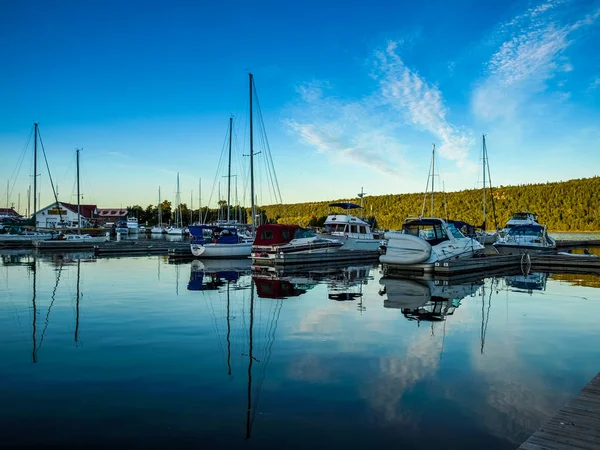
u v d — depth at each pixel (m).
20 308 12.65
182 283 18.25
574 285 18.05
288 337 9.44
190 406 5.95
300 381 6.86
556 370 7.41
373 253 29.89
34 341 9.12
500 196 106.75
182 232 73.19
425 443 5.00
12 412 5.73
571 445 4.36
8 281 18.53
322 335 9.62
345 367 7.50
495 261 23.92
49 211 79.00
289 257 25.78
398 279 19.95
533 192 105.06
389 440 5.07
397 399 6.18
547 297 14.89
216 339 9.29
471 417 5.64
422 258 20.95
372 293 15.68
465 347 8.71
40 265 25.80
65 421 5.50
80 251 38.41
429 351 8.43
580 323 10.90
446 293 15.73
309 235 28.48
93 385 6.67
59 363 7.69
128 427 5.35
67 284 17.73
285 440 5.07
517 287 17.42
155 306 13.01
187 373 7.20
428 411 5.80
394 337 9.45
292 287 17.17
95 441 5.02
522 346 8.81
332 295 15.18
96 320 11.11
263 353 8.28
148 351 8.41
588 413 5.11
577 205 95.75
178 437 5.12
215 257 30.75
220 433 5.22
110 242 42.22
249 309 12.55
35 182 45.81
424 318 11.38
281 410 5.83
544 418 5.62
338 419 5.59
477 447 4.91
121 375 7.10
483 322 10.95
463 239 24.02
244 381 6.85
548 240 36.91
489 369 7.43
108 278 19.81
